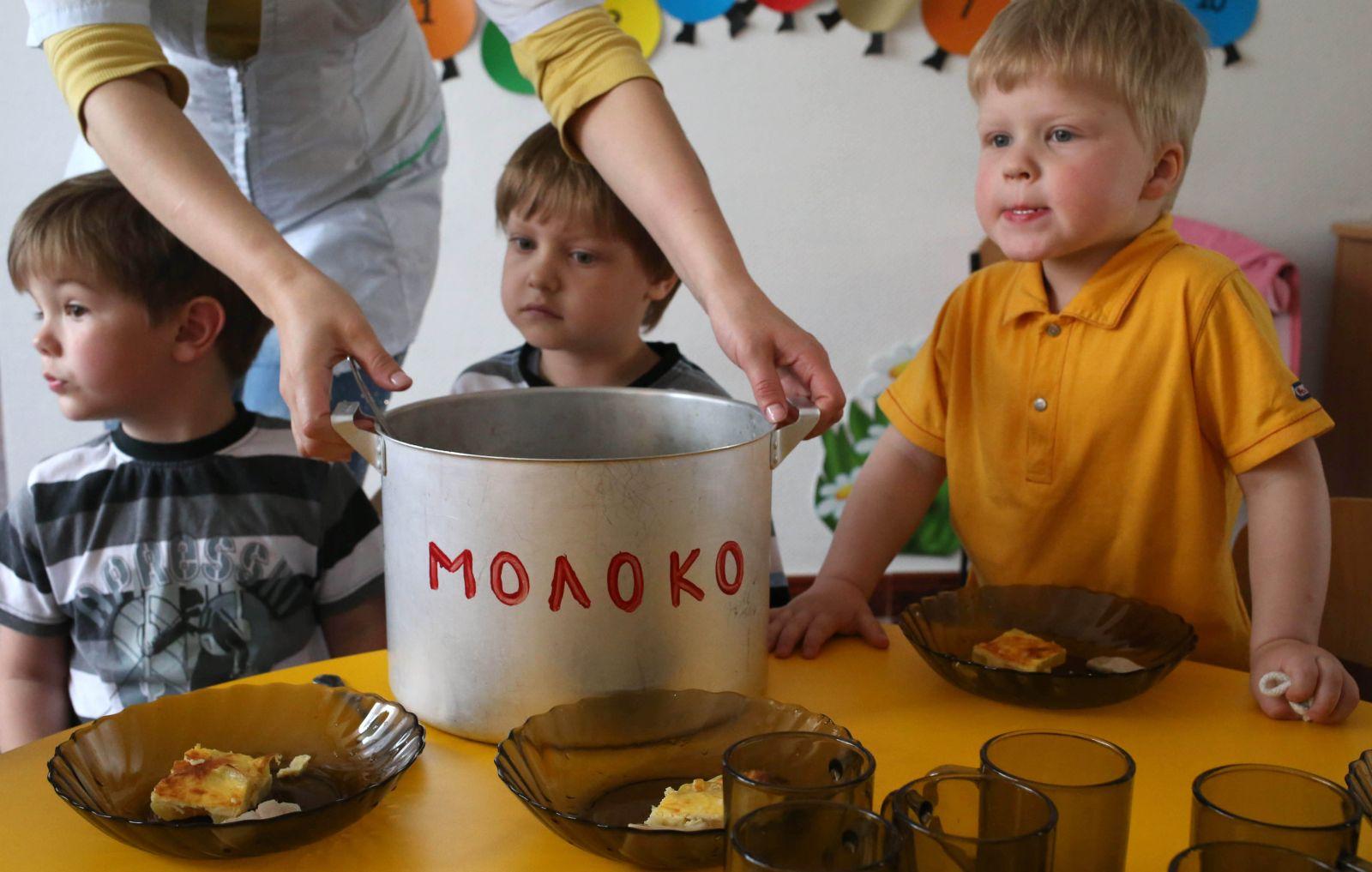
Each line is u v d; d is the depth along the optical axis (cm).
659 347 160
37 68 251
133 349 126
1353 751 82
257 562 129
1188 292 114
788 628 101
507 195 148
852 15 259
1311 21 258
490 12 114
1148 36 113
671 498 76
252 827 65
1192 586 118
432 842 70
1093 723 86
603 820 71
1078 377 118
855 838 54
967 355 126
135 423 130
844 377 278
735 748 62
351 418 81
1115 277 117
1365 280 257
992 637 102
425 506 78
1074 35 111
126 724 77
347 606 134
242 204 96
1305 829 56
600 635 77
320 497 132
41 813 73
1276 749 82
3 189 256
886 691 92
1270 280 249
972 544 127
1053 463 120
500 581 77
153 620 127
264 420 135
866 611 106
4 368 263
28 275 127
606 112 108
